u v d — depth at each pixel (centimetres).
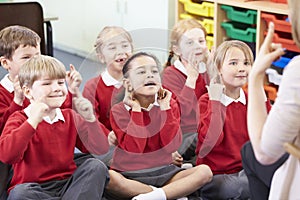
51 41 297
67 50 470
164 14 377
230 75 202
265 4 319
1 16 243
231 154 203
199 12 353
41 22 251
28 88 190
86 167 183
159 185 196
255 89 127
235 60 202
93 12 437
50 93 186
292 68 117
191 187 192
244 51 205
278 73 313
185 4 361
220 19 341
